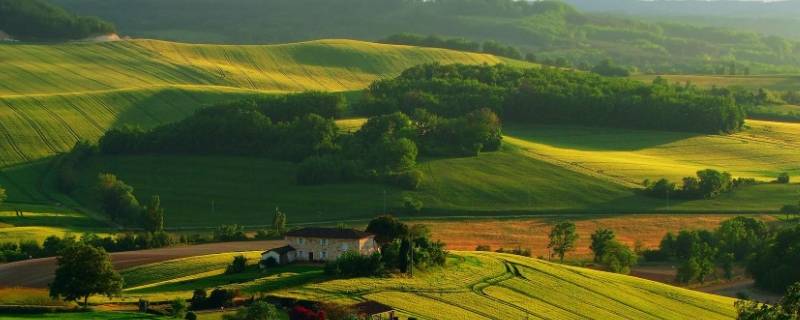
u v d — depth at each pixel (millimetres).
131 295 192750
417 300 194375
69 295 180750
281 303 182625
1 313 166375
